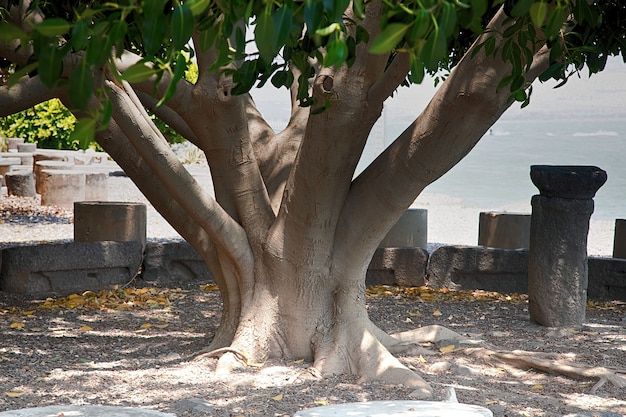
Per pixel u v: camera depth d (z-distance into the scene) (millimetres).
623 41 4680
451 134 5426
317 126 5688
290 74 3936
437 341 7125
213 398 5566
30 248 9680
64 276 9945
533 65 6766
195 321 8328
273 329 6492
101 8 1883
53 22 1728
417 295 10062
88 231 10789
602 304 9719
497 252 10320
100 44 1879
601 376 6160
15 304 9086
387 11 1984
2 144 25844
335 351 6254
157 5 1841
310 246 6277
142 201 20125
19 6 5484
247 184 6441
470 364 6637
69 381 5922
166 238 14898
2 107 6750
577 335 7820
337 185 6035
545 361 6453
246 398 5555
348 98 5508
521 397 5727
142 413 4039
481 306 9422
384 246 10852
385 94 5473
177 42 1823
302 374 6094
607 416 5098
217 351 6488
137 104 6246
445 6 1769
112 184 22922
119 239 10758
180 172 5918
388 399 5570
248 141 6332
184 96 5988
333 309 6469
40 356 6676
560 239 8031
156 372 6199
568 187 7918
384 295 10008
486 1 1813
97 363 6484
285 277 6410
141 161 6707
